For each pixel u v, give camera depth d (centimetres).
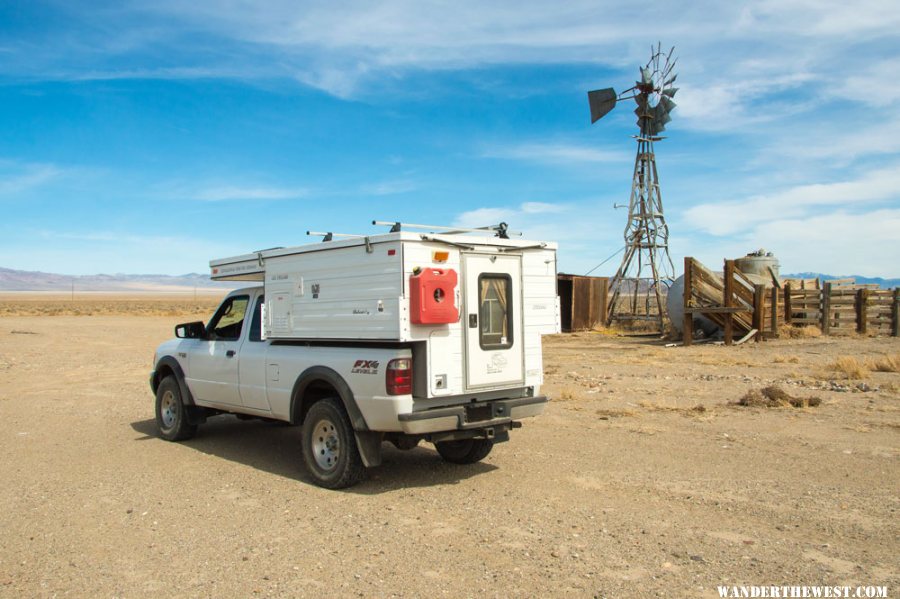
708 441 881
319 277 744
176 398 956
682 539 541
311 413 728
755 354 1947
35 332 3250
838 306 2491
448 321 664
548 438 916
